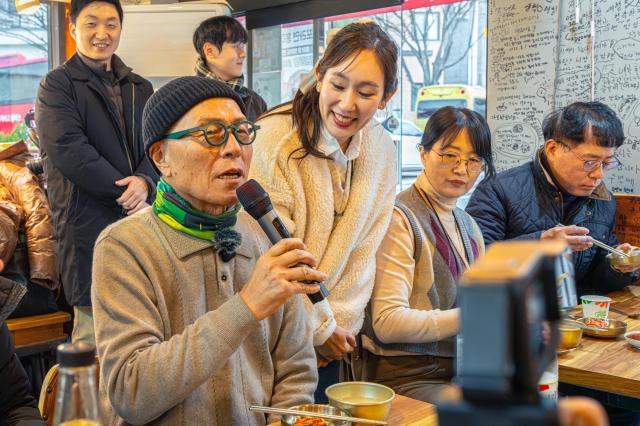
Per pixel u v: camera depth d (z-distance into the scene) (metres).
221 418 1.46
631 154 3.59
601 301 2.49
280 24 4.19
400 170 3.52
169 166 1.48
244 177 1.51
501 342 0.39
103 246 1.45
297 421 1.36
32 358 3.18
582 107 2.84
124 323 1.40
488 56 4.02
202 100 1.46
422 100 4.64
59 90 3.09
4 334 1.63
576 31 3.71
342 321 2.06
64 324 3.60
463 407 0.41
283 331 1.64
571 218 3.03
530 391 0.40
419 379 2.19
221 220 1.52
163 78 4.11
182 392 1.32
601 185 3.04
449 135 2.28
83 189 3.07
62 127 3.05
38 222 3.17
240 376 1.51
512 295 0.39
